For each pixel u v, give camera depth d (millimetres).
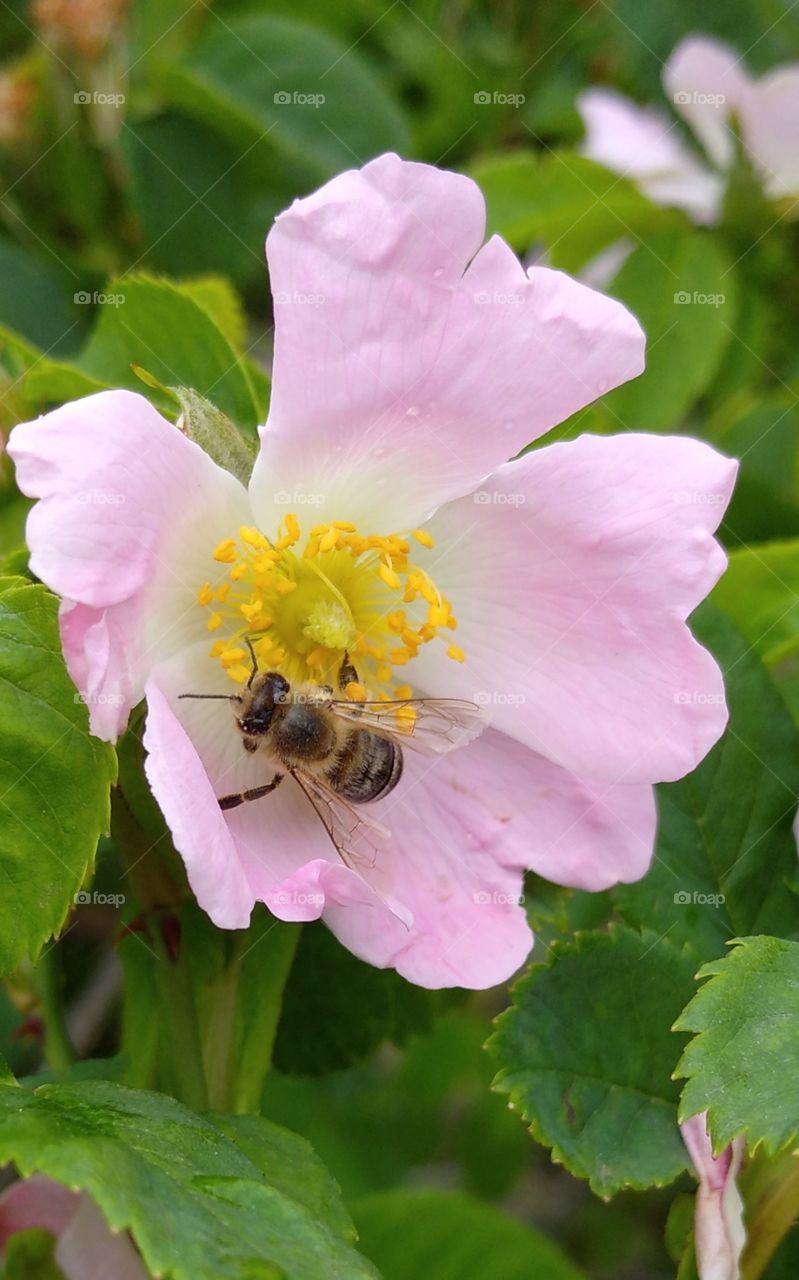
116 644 213
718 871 238
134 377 249
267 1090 354
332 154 312
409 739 233
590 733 228
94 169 309
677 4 336
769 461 308
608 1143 222
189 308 246
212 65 313
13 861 214
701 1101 211
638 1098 224
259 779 233
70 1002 283
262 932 233
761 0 336
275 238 219
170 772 211
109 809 214
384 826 232
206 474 224
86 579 207
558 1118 221
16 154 308
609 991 226
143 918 233
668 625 223
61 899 215
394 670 238
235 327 274
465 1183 375
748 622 271
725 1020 214
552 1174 409
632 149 312
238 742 234
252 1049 233
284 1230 203
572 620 228
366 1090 376
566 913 241
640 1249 394
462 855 231
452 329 221
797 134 305
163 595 223
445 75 339
